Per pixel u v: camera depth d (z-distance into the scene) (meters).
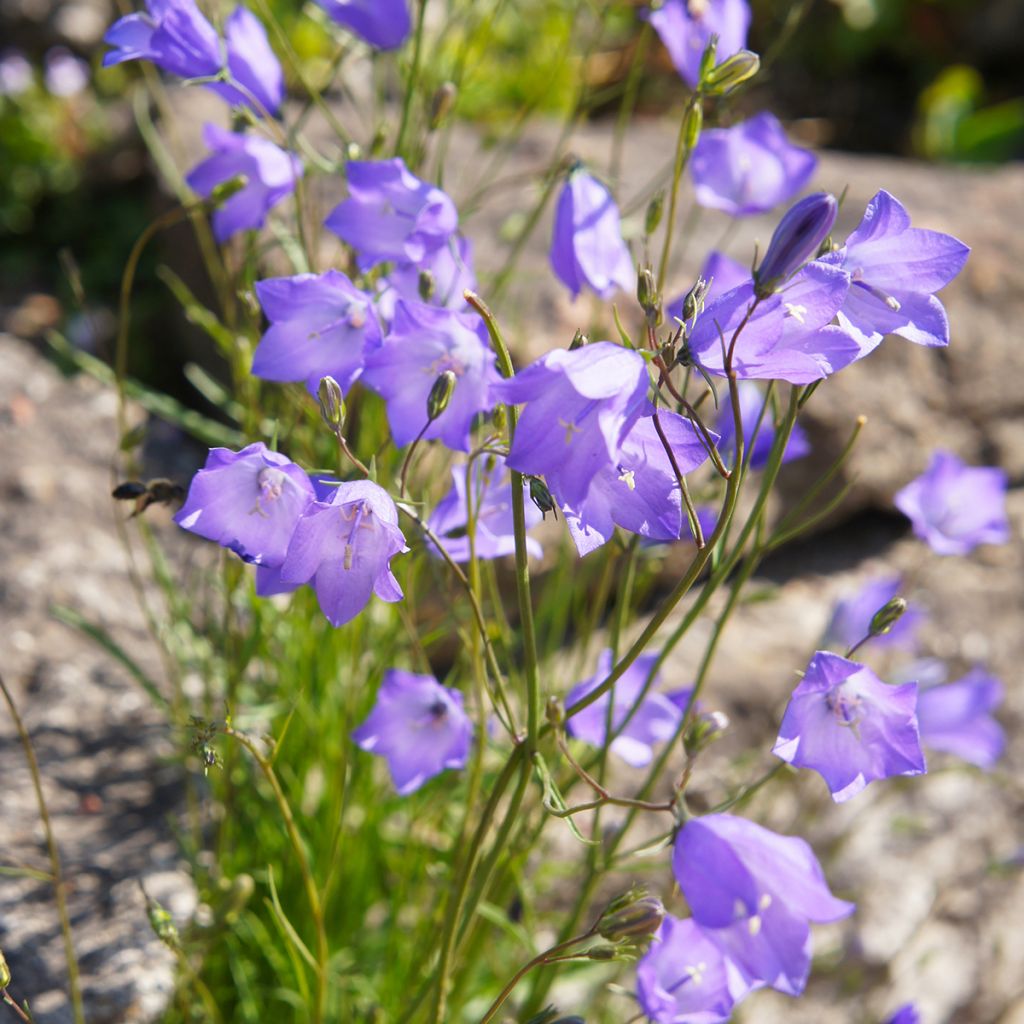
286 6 0.69
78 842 0.39
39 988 0.36
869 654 0.52
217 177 0.35
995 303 0.61
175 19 0.33
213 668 0.41
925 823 0.49
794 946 0.27
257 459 0.28
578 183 0.35
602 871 0.34
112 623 0.46
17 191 0.72
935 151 0.91
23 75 0.75
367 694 0.39
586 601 0.50
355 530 0.27
